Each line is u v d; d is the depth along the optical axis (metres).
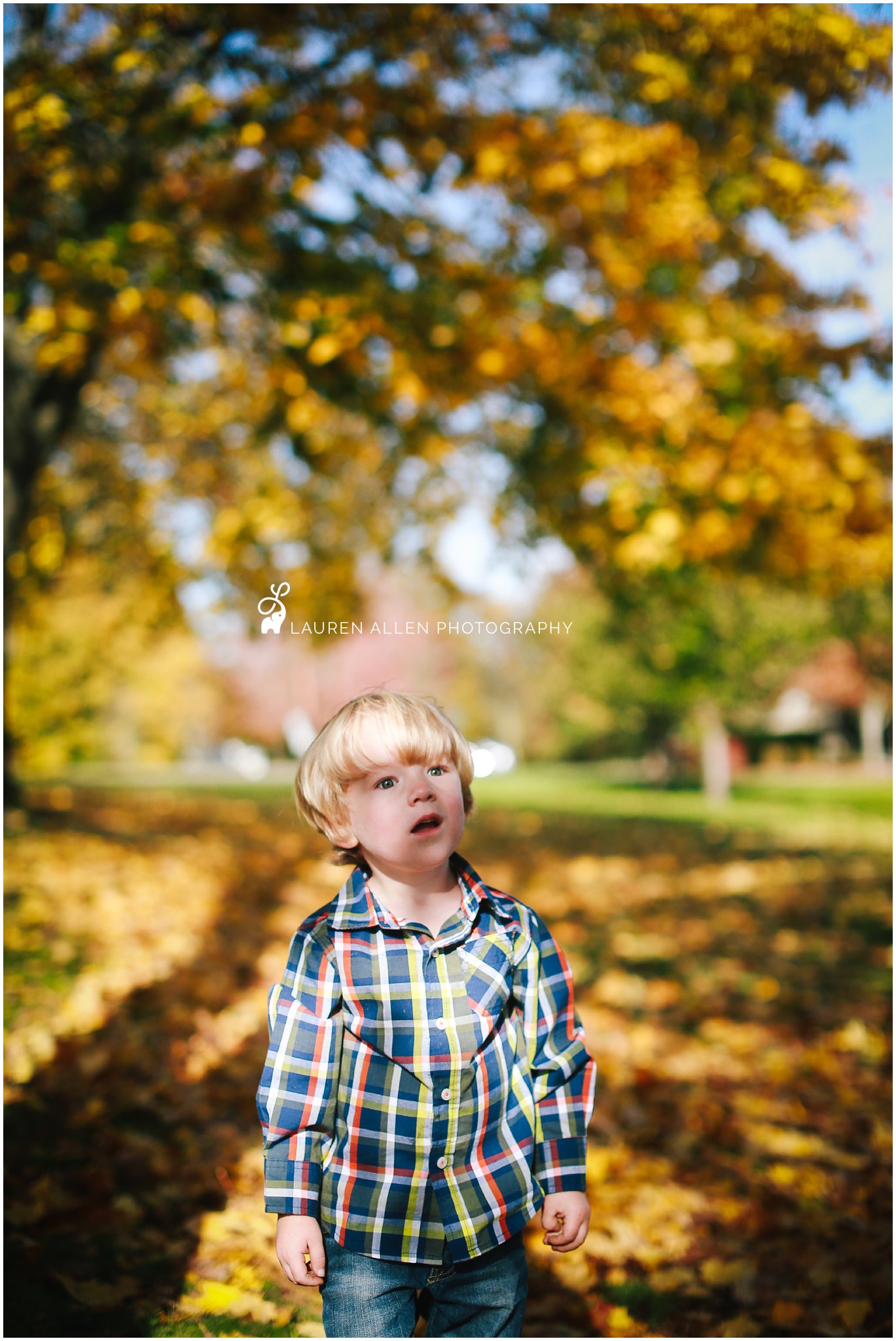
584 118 5.39
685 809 15.69
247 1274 2.38
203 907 6.14
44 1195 2.57
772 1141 3.24
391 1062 1.59
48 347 4.92
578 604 18.91
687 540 5.71
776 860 9.50
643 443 5.78
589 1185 2.90
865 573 7.07
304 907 6.47
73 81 4.67
